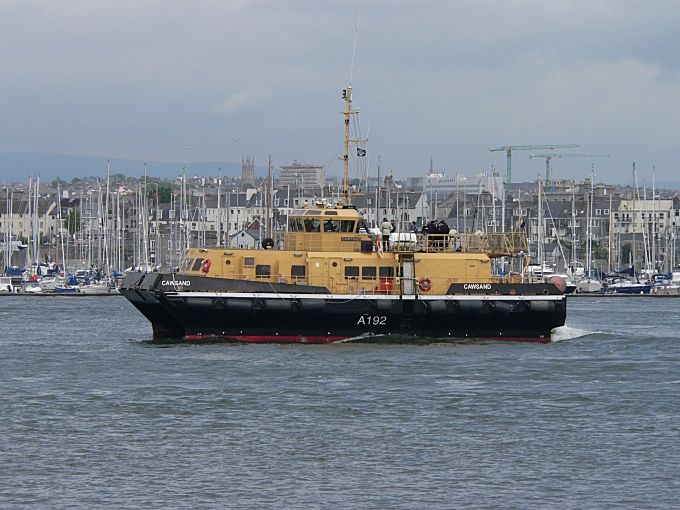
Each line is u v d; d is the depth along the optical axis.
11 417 158.12
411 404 166.50
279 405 165.12
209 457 137.25
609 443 144.38
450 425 153.75
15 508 118.44
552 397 173.00
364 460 136.25
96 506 119.12
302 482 127.50
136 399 169.75
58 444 143.00
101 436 147.12
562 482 127.75
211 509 118.44
